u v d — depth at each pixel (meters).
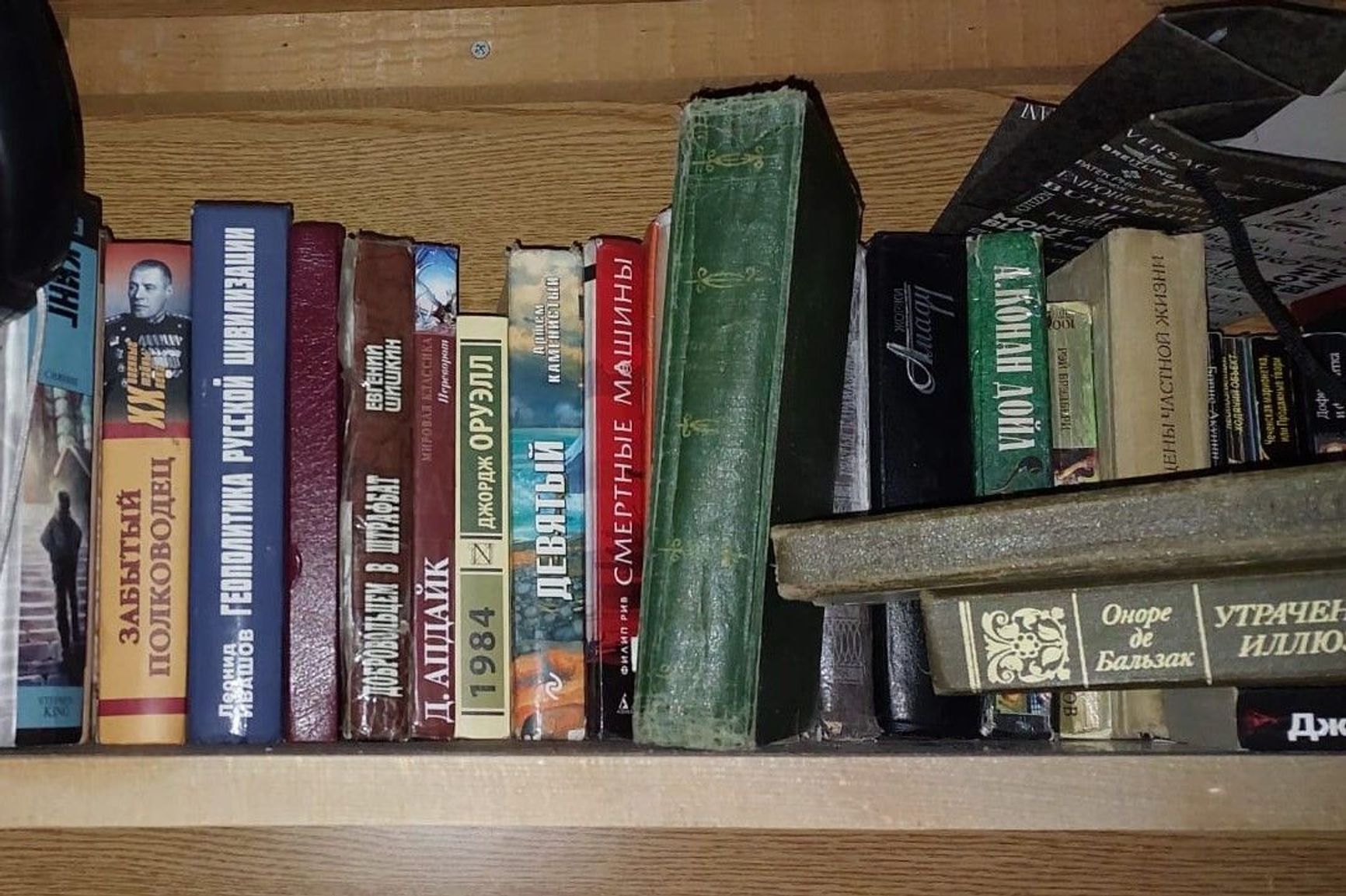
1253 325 0.79
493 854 0.80
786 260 0.52
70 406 0.57
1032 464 0.60
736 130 0.54
